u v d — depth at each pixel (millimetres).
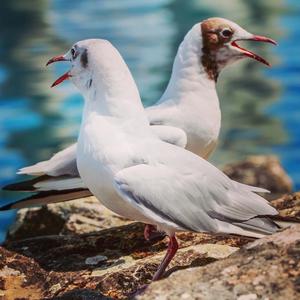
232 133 25219
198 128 10141
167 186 7523
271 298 6535
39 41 34562
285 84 29281
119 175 7496
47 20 37938
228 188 7820
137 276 8445
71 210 11562
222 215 7688
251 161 17281
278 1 41219
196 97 10234
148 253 9305
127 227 10039
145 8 39688
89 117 8047
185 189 7574
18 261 9141
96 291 7996
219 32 10312
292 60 31734
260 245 7188
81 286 8547
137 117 7938
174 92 10312
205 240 9266
